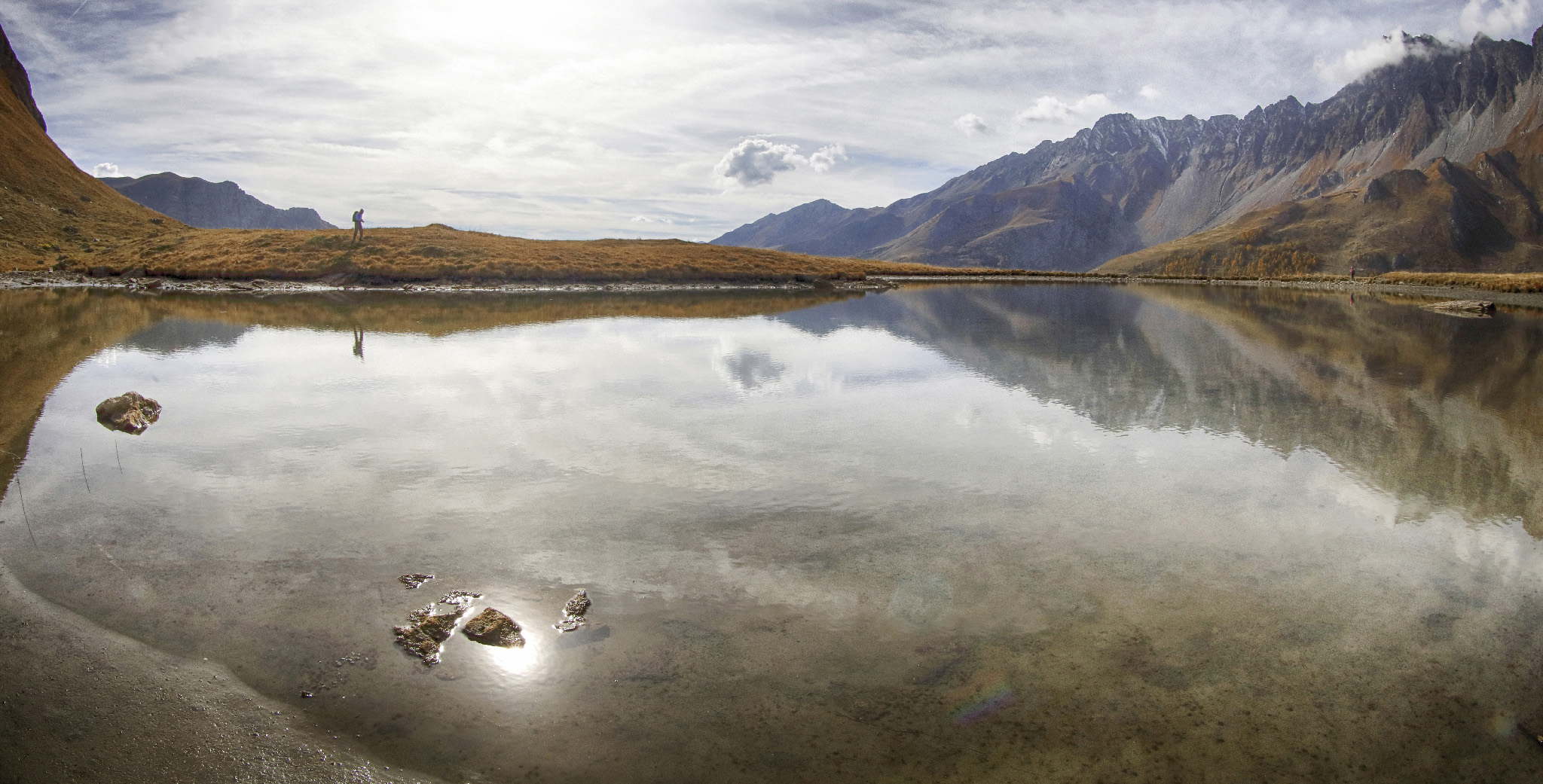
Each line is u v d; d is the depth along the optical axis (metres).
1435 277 83.25
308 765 4.50
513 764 4.55
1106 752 4.70
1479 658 5.76
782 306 43.28
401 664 5.59
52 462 10.74
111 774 4.41
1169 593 6.81
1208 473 10.49
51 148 96.94
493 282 58.62
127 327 27.67
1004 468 10.69
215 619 6.20
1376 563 7.51
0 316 30.08
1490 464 10.96
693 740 4.78
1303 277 109.38
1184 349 24.02
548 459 11.02
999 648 5.88
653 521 8.53
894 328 30.08
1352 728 4.93
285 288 51.66
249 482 9.88
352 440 12.09
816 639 6.00
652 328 29.66
